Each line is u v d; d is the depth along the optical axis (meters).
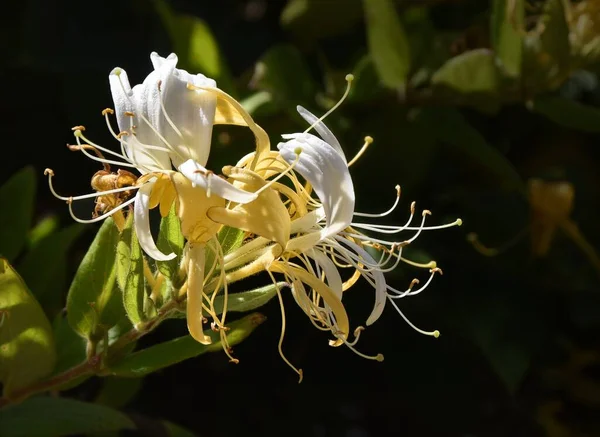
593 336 0.41
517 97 0.39
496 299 0.39
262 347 0.41
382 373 0.42
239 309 0.29
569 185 0.40
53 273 0.36
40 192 0.40
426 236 0.40
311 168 0.28
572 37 0.38
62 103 0.40
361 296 0.40
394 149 0.39
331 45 0.43
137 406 0.42
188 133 0.28
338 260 0.32
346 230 0.30
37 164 0.40
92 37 0.39
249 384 0.42
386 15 0.38
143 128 0.28
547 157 0.45
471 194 0.41
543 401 0.45
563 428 0.45
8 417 0.32
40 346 0.31
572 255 0.41
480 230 0.41
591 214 0.44
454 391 0.42
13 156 0.40
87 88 0.39
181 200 0.28
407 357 0.41
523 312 0.40
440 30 0.44
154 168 0.28
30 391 0.31
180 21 0.37
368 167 0.40
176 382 0.42
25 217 0.35
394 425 0.46
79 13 0.39
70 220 0.40
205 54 0.37
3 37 0.39
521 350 0.39
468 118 0.43
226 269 0.29
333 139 0.29
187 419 0.42
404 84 0.39
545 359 0.42
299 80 0.39
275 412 0.43
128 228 0.29
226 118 0.29
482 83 0.38
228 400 0.42
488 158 0.39
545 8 0.37
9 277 0.30
